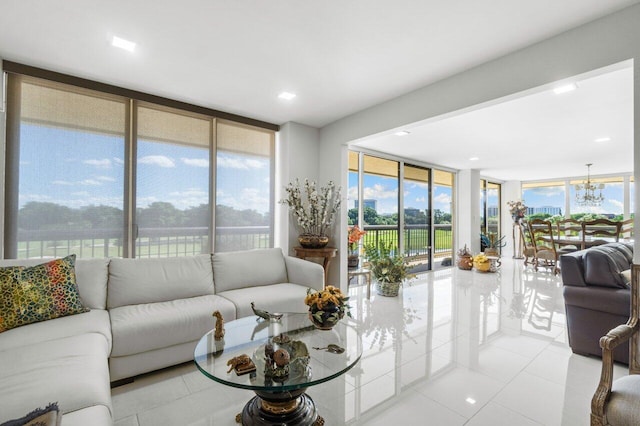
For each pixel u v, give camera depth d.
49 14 1.86
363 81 2.79
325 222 3.89
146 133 3.10
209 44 2.20
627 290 2.28
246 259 3.05
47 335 1.71
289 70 2.59
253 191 3.86
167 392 1.87
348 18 1.91
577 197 7.98
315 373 1.44
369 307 3.69
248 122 3.79
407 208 5.97
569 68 2.01
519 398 1.84
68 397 1.13
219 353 1.62
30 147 2.55
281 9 1.83
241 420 1.57
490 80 2.42
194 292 2.63
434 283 5.08
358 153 5.11
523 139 4.44
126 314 2.09
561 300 4.02
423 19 1.92
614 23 1.83
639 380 1.31
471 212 7.01
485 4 1.77
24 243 2.52
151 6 1.80
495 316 3.37
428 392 1.90
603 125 3.74
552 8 1.80
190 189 3.37
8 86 2.46
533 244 6.26
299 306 2.70
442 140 4.51
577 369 2.20
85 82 2.73
